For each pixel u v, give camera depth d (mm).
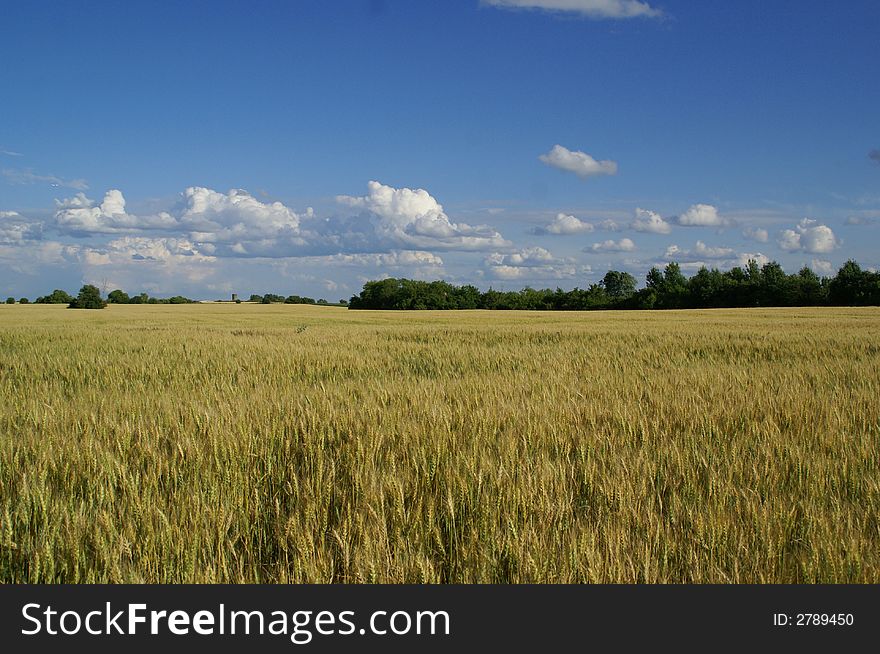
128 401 6895
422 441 5074
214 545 3479
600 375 9867
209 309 90125
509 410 6199
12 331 24359
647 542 3424
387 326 32656
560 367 11391
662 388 7820
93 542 3432
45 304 115625
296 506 3959
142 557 3303
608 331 23391
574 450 5199
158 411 6324
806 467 4633
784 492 4285
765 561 3330
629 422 5859
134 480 4055
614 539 3381
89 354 14789
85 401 7246
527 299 114375
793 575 3277
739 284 94250
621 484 4133
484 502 3836
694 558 3324
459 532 3719
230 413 5816
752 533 3562
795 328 24312
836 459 4840
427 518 3740
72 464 4508
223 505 3771
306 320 47750
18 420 6254
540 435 5387
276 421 5484
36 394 8266
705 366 11266
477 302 115625
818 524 3633
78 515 3611
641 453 4785
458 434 5379
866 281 83625
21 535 3625
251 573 3379
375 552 3281
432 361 13609
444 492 4125
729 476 4449
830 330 22391
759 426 5836
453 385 8352
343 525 3521
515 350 15789
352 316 57750
